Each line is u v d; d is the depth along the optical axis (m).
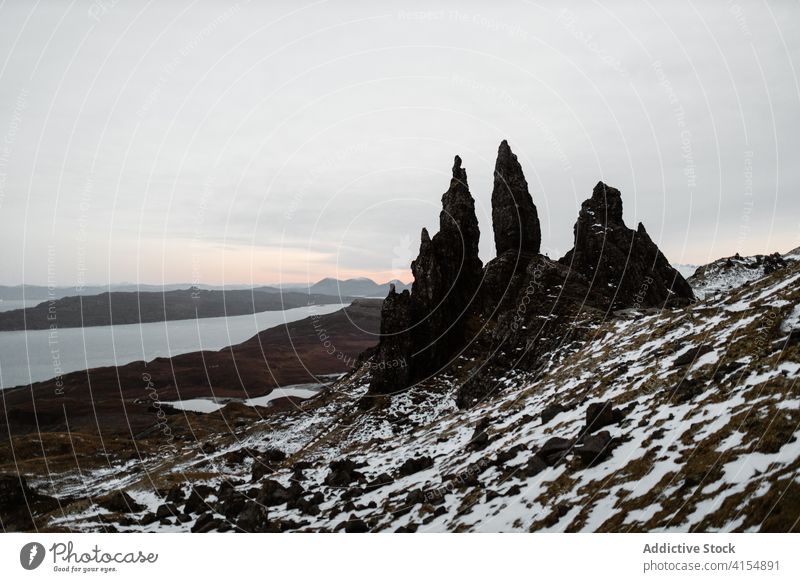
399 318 53.75
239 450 48.72
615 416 24.69
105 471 48.53
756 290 36.00
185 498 35.41
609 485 19.08
